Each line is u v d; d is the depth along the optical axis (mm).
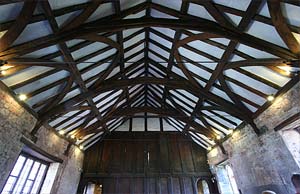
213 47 5355
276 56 4258
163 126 12406
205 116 8734
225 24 4324
